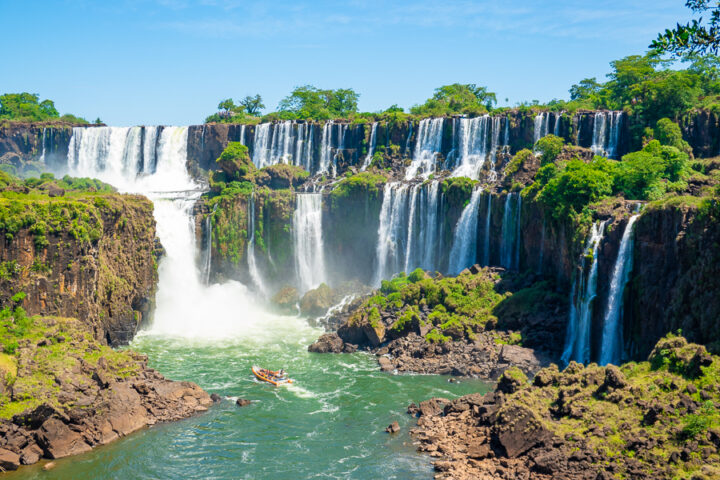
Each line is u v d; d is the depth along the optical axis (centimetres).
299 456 5781
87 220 8288
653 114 11775
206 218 11888
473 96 16475
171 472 5494
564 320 8519
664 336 6825
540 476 5022
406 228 11875
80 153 14700
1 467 5431
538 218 9694
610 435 5194
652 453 4869
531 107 13300
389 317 9456
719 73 13150
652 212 7250
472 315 9106
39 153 14912
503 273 10088
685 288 6550
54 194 9788
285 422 6544
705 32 3266
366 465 5578
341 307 10844
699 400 5203
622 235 7719
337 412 6794
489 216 10844
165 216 11744
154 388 6888
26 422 5747
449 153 13300
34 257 7712
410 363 8288
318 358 8781
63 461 5644
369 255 12250
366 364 8481
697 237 6544
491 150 12975
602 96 14350
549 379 6244
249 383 7706
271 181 13138
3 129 14700
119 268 9331
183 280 11594
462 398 6675
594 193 8750
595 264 7975
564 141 12381
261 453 5850
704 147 11369
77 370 6594
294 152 14275
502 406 5850
